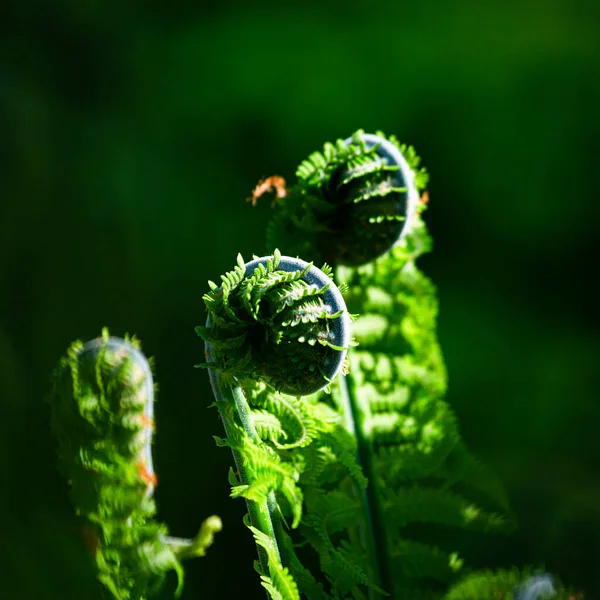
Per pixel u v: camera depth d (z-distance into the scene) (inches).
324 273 19.2
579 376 90.5
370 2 108.3
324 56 104.7
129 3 104.3
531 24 107.7
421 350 24.1
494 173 103.7
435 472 23.5
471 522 23.2
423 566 22.9
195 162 98.8
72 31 96.7
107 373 19.5
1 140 80.9
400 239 22.2
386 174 21.9
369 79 104.6
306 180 22.2
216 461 66.7
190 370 75.9
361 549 22.6
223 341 18.9
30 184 80.7
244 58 104.3
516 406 86.9
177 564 19.6
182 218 91.0
